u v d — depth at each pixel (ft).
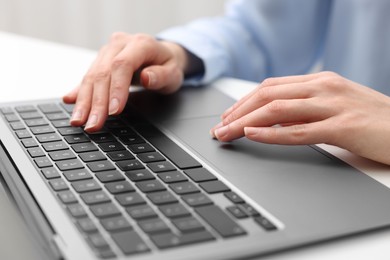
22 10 5.24
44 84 2.57
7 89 2.48
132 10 5.75
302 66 3.71
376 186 1.57
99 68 2.18
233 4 3.53
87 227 1.27
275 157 1.74
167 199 1.41
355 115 1.80
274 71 3.55
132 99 2.31
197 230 1.27
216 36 3.15
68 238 1.23
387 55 3.49
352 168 1.68
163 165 1.64
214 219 1.32
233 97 2.44
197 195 1.45
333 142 1.76
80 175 1.55
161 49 2.47
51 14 5.37
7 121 2.01
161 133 1.93
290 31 3.57
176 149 1.77
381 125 1.77
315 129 1.76
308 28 3.66
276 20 3.51
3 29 5.17
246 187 1.52
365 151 1.75
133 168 1.61
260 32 3.45
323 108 1.81
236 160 1.70
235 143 1.85
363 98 1.89
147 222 1.29
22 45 3.22
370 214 1.40
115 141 1.83
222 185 1.52
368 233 1.35
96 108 1.99
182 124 2.03
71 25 5.47
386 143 1.75
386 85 3.51
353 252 1.28
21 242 1.41
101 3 5.56
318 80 1.94
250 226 1.31
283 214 1.38
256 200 1.44
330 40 3.68
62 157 1.68
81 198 1.41
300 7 3.59
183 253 1.19
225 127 1.86
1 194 1.61
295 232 1.30
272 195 1.48
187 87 2.55
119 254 1.18
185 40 2.80
